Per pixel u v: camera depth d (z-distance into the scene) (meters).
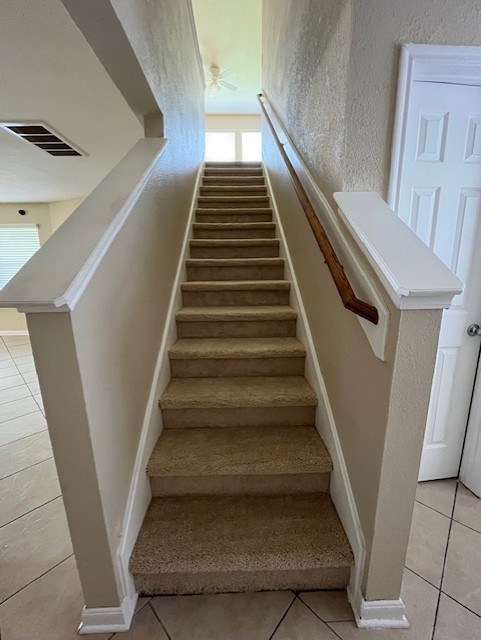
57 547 1.46
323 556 1.19
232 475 1.45
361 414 1.14
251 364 1.89
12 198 4.75
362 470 1.14
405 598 1.22
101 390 1.05
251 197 3.41
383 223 1.04
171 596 1.25
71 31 1.28
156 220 1.76
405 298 0.83
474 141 1.39
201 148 4.06
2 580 1.32
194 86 3.41
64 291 0.83
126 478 1.23
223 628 1.14
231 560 1.19
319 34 1.46
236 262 2.47
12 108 1.91
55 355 0.90
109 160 2.94
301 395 1.65
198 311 2.12
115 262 1.18
